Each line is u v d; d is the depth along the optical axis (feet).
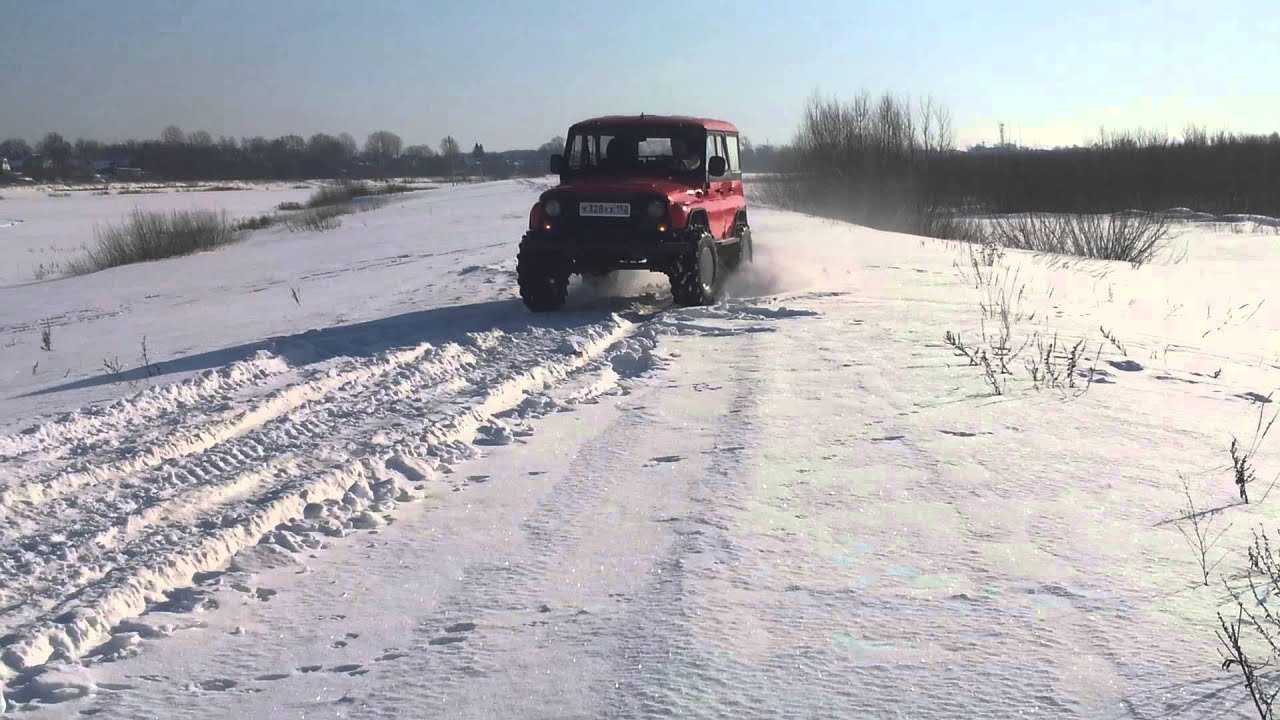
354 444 21.13
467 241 90.17
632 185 39.37
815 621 11.81
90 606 13.17
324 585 14.07
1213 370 26.07
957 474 17.37
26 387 32.68
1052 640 11.01
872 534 14.71
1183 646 10.69
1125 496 15.98
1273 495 15.79
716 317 36.17
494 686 10.72
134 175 518.37
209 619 13.07
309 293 57.72
